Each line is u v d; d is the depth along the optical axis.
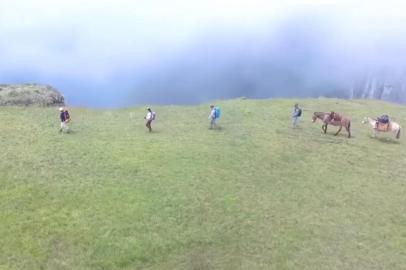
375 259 33.91
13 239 32.97
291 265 32.50
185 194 40.34
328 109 71.50
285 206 39.97
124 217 36.44
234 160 47.94
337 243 35.44
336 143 55.34
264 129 58.69
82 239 33.59
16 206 36.75
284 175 45.81
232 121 61.94
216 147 51.09
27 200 37.59
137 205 38.09
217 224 36.56
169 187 41.28
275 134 56.91
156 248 33.34
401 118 69.94
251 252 33.62
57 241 33.25
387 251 35.06
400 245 35.97
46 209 36.69
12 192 38.56
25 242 32.78
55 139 50.66
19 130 52.88
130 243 33.59
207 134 55.69
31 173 41.94
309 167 48.00
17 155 45.47
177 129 57.34
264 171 46.19
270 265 32.41
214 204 39.22
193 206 38.66
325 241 35.56
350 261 33.44
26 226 34.44
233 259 32.75
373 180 46.28
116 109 68.12
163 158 47.03
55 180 41.09
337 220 38.53
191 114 65.44
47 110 63.59
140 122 60.00
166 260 32.41
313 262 33.03
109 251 32.72
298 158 50.00
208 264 32.12
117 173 43.28
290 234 36.03
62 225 34.94
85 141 50.69
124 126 57.72
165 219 36.66
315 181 45.06
